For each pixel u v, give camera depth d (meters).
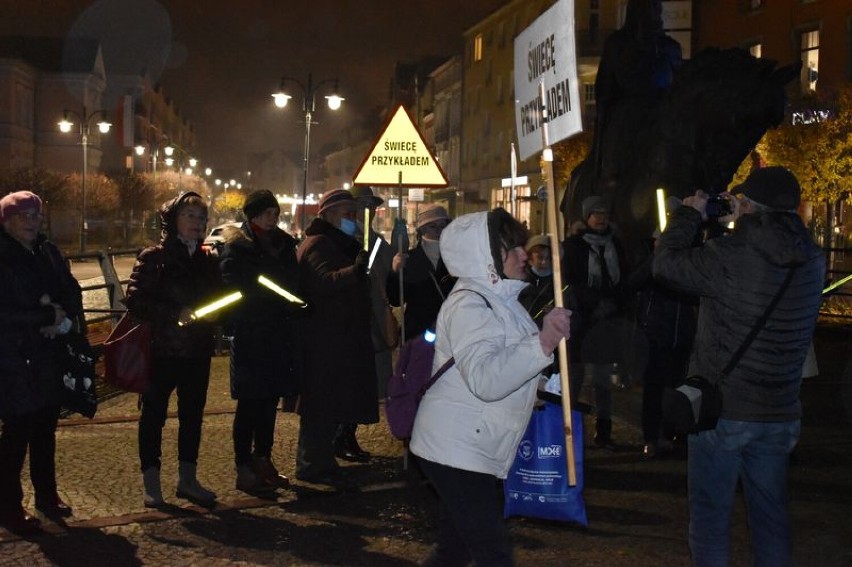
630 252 9.49
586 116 43.34
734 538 6.05
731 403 4.24
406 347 4.01
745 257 4.20
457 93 63.38
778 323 4.21
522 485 5.81
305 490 6.95
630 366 8.38
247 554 5.61
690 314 7.91
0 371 5.79
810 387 11.52
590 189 10.25
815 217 22.11
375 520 6.28
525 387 3.82
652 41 9.62
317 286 6.89
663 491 6.97
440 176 8.86
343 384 6.96
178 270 6.33
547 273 7.96
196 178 78.38
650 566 5.44
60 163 71.94
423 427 3.85
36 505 6.32
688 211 4.54
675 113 8.87
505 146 52.53
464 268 3.85
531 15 48.97
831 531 6.09
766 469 4.29
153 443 6.43
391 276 7.73
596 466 7.72
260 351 6.67
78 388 6.12
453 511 3.80
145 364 6.23
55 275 6.15
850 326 16.83
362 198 8.33
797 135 21.33
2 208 5.95
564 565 5.45
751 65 8.62
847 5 28.38
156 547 5.70
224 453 7.97
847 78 28.50
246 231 6.80
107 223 62.09
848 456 8.05
